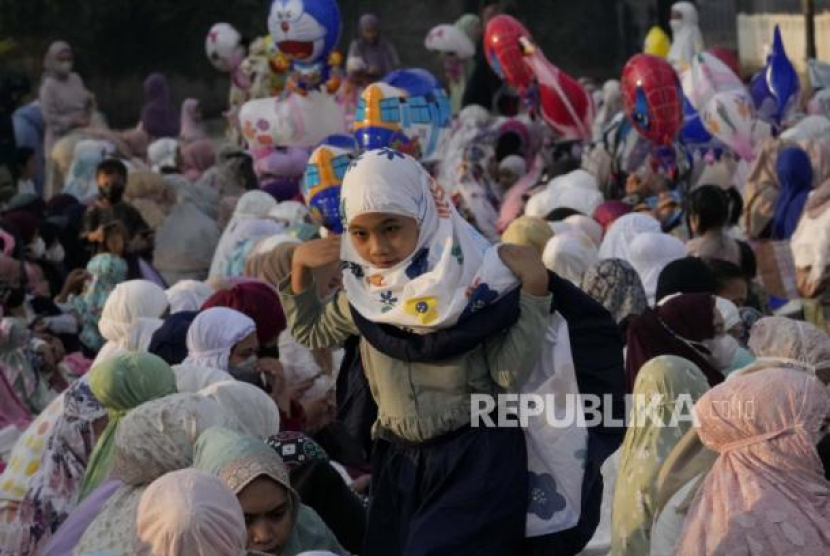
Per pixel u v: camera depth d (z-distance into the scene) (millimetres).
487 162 18141
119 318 9500
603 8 35719
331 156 8641
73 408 7715
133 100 37312
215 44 24719
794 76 18531
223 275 13484
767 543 5789
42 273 13812
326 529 6473
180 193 17344
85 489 7148
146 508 4988
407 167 6020
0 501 7688
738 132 16734
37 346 10609
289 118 16344
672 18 23250
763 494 5844
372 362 6273
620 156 17219
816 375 6812
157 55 37438
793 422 5867
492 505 6109
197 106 26266
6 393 10039
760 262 12875
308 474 6988
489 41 18844
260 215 14547
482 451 6152
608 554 7660
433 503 6168
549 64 18625
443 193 6164
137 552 5000
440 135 9422
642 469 6785
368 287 6137
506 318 6047
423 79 9477
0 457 9570
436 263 6031
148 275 13297
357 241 6082
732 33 33094
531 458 6223
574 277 10625
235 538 5008
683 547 5973
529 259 6109
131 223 14617
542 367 6191
